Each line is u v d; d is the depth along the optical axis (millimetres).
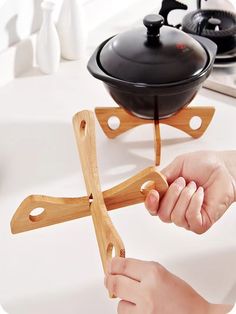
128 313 496
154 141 683
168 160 690
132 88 616
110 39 686
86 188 606
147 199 568
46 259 578
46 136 726
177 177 617
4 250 586
